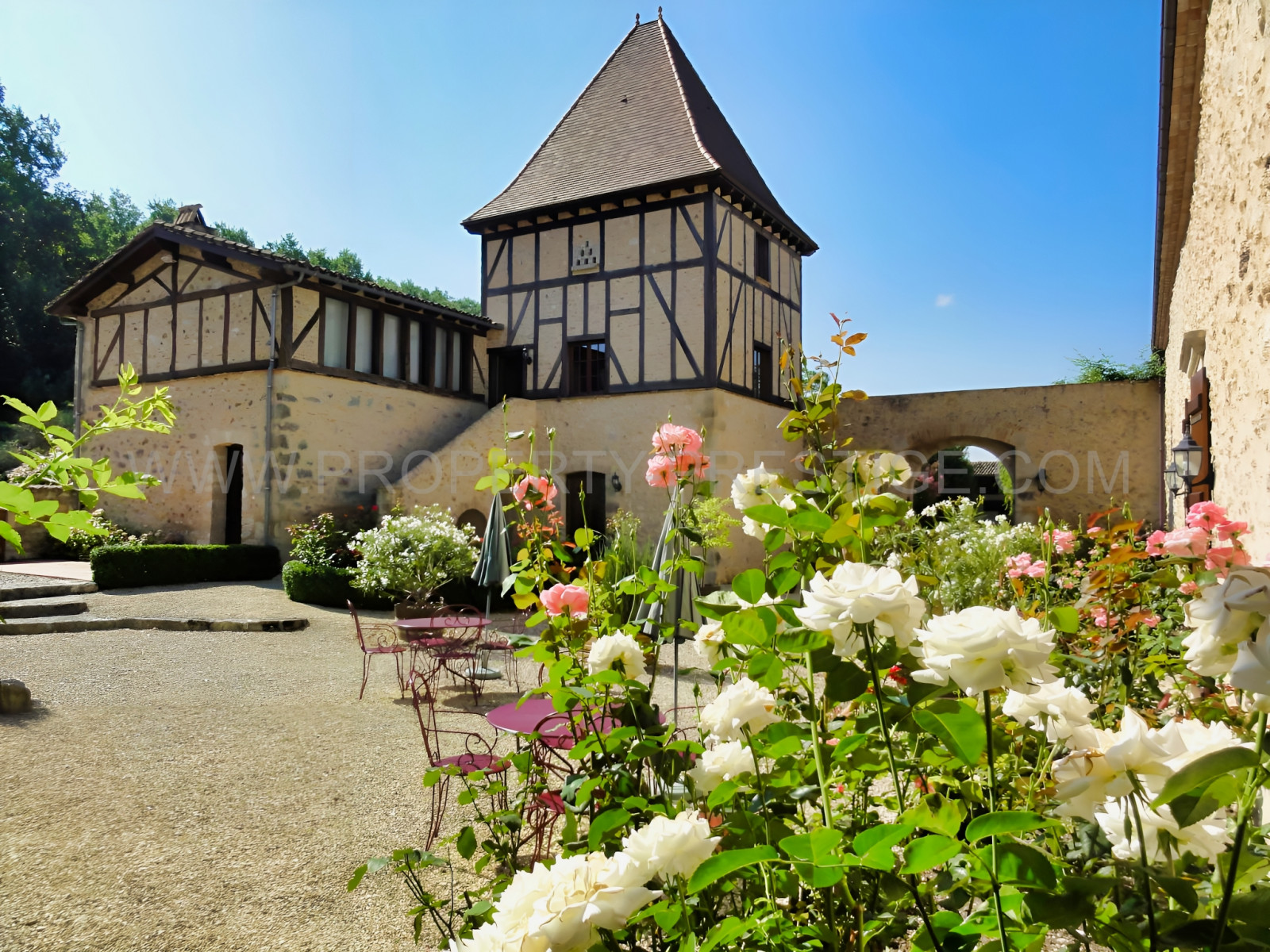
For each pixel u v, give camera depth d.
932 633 0.80
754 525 1.52
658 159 12.59
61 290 24.69
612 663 1.54
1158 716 2.10
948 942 0.91
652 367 12.14
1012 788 1.32
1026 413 13.76
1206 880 0.93
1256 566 0.74
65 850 3.02
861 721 1.11
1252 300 3.13
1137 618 2.34
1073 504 13.45
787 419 1.51
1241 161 3.28
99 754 4.13
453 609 7.97
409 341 12.52
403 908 2.62
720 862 0.85
